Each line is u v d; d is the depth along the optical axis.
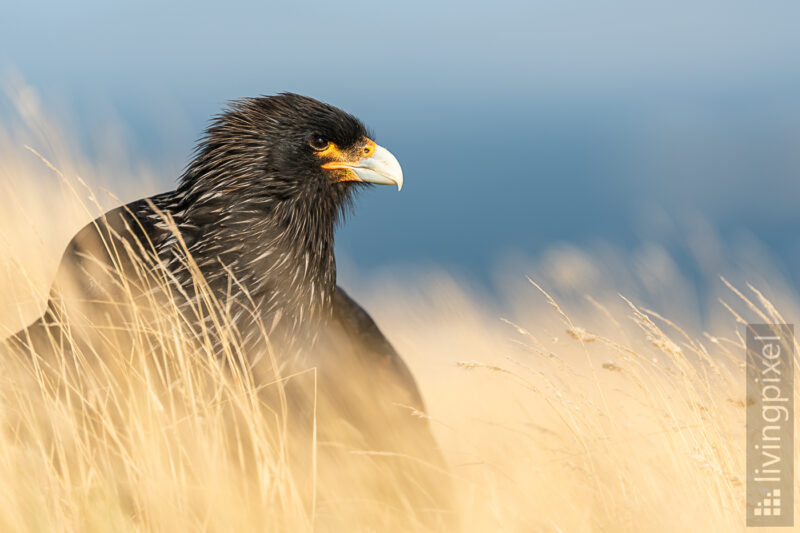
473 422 10.17
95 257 7.83
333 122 8.37
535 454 8.59
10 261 8.03
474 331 12.57
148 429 7.22
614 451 7.81
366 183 8.71
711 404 7.93
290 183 8.12
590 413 8.06
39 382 7.30
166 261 7.84
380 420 8.41
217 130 8.16
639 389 8.29
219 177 8.01
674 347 7.98
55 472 6.98
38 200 11.99
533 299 14.81
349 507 7.77
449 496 8.45
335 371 8.42
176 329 7.43
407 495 8.20
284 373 8.06
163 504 6.81
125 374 7.28
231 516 6.95
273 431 7.81
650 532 7.40
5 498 6.63
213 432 7.21
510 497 8.04
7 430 7.33
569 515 7.74
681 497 7.62
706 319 14.33
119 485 7.18
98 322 7.61
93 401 7.21
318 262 8.38
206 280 7.86
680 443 7.82
